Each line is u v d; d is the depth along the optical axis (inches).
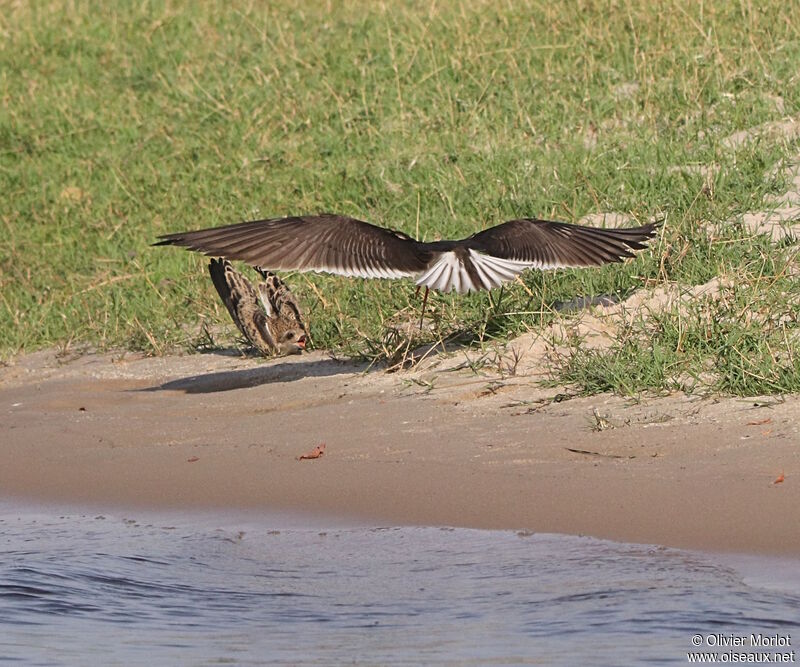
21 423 505.0
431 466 404.5
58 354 631.8
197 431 471.2
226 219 746.8
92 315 676.1
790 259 538.3
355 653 283.0
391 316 577.6
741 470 371.2
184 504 393.7
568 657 271.0
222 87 900.0
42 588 331.9
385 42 930.7
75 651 292.0
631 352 480.4
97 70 984.9
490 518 358.3
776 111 716.7
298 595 321.1
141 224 774.5
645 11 860.0
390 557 339.3
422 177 734.5
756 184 633.6
